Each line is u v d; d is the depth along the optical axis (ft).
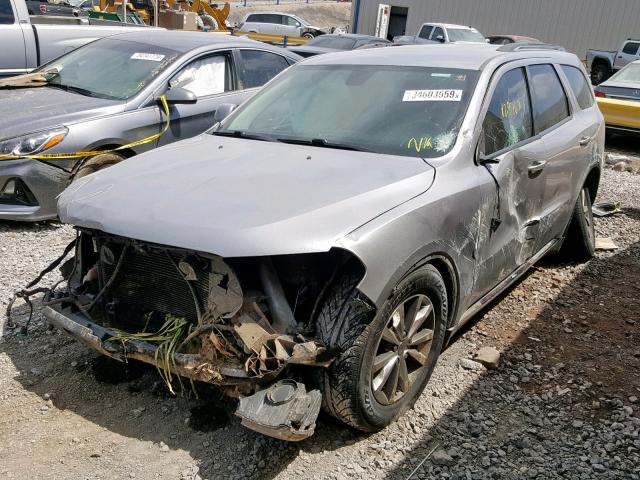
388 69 13.92
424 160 11.43
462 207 11.03
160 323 10.25
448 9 101.55
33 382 11.41
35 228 19.69
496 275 13.00
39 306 14.21
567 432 10.84
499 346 13.67
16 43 29.96
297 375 9.50
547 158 14.34
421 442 10.32
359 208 9.66
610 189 29.43
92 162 19.77
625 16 87.56
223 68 23.61
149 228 9.48
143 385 11.46
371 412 9.82
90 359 12.20
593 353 13.62
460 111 12.30
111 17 52.80
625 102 39.22
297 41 89.20
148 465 9.50
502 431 10.77
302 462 9.71
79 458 9.59
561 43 93.35
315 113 13.41
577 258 19.03
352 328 9.25
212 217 9.37
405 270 9.63
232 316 9.23
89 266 11.37
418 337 10.67
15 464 9.38
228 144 12.85
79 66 23.35
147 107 20.99
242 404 8.77
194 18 61.72
